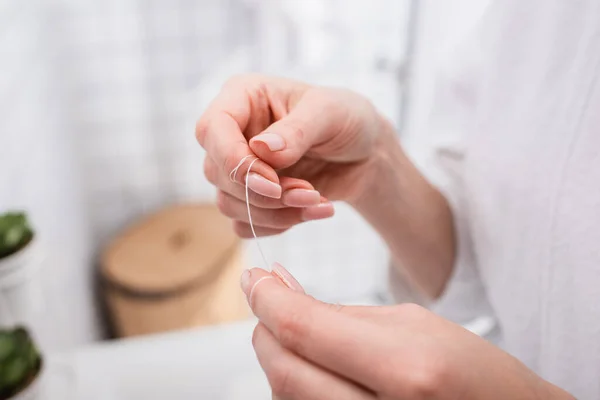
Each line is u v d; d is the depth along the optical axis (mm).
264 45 1033
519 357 407
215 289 968
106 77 1000
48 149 781
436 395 265
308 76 1071
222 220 1073
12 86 626
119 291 935
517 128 390
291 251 1244
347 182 439
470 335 287
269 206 375
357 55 1069
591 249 350
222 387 589
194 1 989
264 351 296
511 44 397
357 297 1327
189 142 1108
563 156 361
